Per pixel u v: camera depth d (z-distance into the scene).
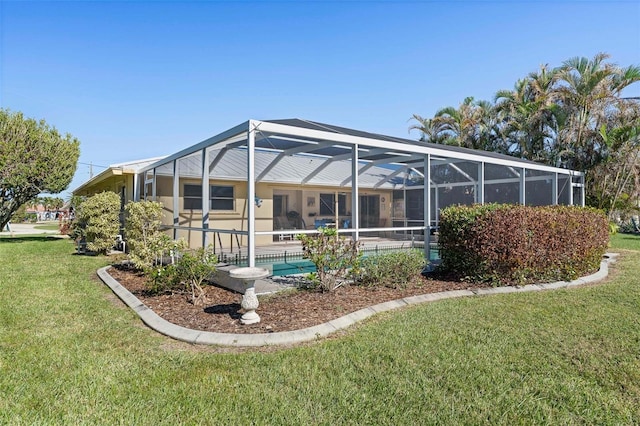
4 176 15.30
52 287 6.88
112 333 4.39
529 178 12.57
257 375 3.27
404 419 2.63
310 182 13.62
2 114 15.52
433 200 15.00
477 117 22.16
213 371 3.35
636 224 19.69
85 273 8.52
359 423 2.58
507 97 20.33
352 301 5.57
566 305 5.53
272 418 2.64
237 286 6.36
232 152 11.62
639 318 4.90
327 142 8.05
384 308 5.28
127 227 8.73
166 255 8.96
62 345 4.00
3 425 2.56
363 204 15.98
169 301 5.74
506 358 3.63
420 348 3.84
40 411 2.73
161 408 2.77
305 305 5.33
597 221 8.71
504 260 6.87
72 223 13.46
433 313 5.06
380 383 3.12
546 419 2.66
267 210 12.92
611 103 15.60
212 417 2.65
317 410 2.73
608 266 9.40
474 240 7.03
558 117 16.78
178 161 9.40
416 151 8.00
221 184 11.88
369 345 3.91
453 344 3.96
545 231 7.27
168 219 11.04
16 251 12.69
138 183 11.92
